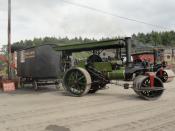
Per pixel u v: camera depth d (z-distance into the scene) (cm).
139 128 588
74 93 1102
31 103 941
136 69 1046
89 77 1078
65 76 1134
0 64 1761
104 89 1282
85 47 1111
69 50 1217
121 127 598
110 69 1092
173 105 852
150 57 1427
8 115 744
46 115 731
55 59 1313
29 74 1386
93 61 1164
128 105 862
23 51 1441
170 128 586
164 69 1320
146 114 723
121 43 1034
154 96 979
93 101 956
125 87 1032
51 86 1528
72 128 598
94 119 675
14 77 1581
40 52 1327
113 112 755
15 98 1084
